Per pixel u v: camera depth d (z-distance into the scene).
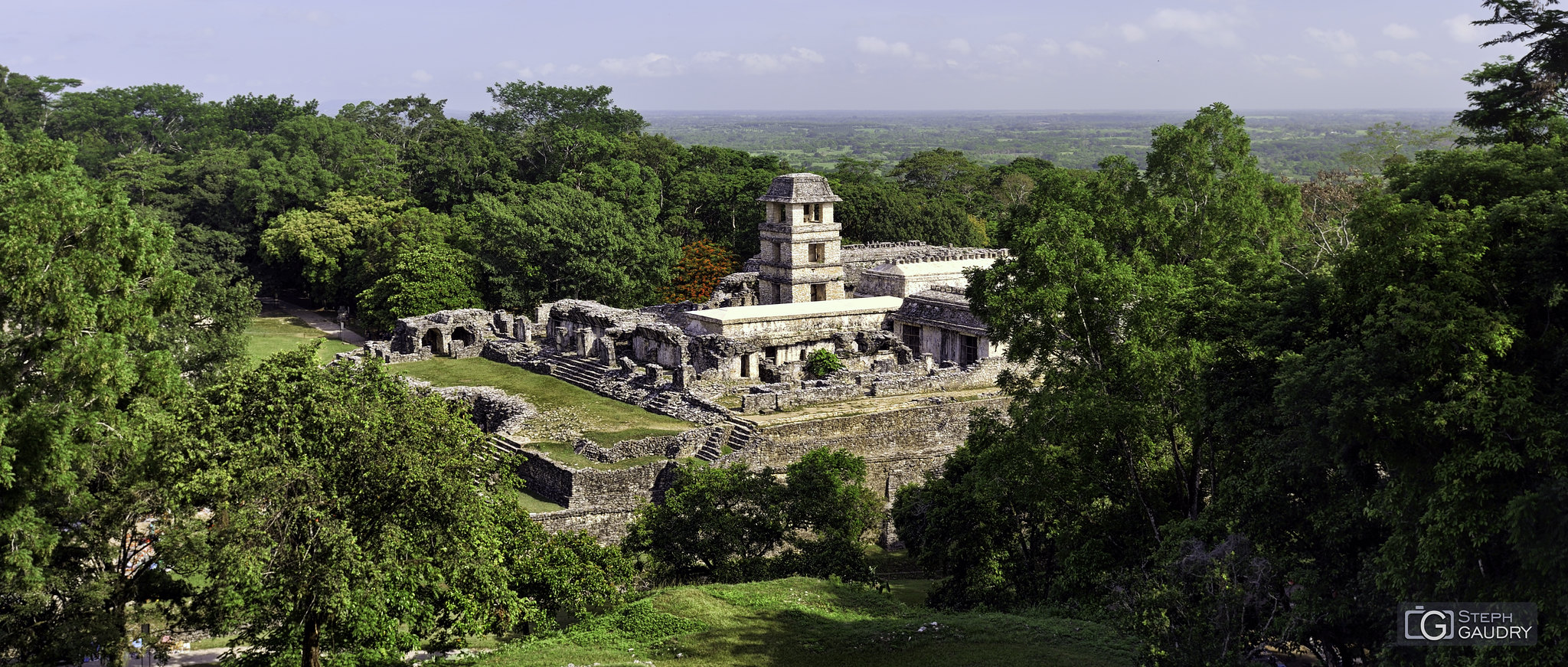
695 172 128.38
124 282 28.36
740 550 41.84
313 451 28.22
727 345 65.88
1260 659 30.95
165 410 29.83
